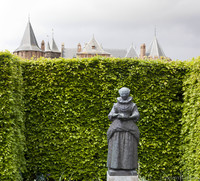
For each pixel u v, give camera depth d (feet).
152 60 26.50
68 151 26.23
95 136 25.85
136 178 17.74
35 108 26.13
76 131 26.18
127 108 17.84
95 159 26.08
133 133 17.71
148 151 26.23
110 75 25.81
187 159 25.02
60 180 24.25
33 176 26.91
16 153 23.40
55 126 26.13
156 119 26.32
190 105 24.53
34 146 26.17
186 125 25.16
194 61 24.44
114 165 17.61
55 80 25.99
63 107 25.96
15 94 23.80
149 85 26.05
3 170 21.80
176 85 26.37
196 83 23.98
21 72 25.22
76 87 25.96
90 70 25.94
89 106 25.82
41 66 25.96
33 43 155.22
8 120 22.40
